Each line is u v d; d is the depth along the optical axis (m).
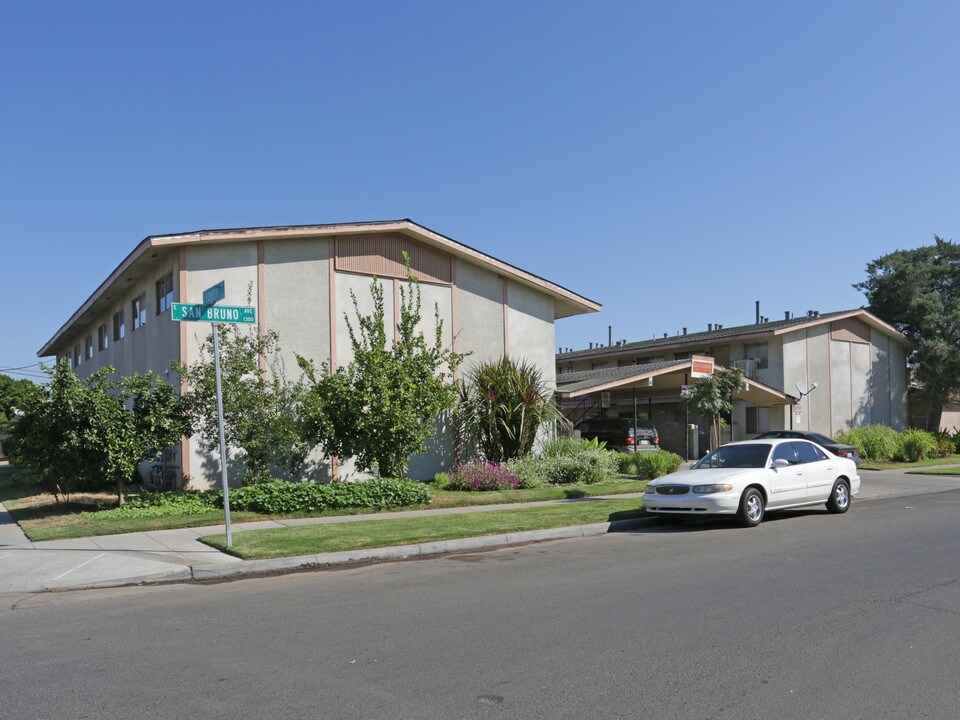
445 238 20.66
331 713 4.73
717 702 4.86
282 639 6.43
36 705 4.95
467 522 13.02
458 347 21.27
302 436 16.75
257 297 17.83
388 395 16.44
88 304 24.44
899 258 43.28
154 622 7.14
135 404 14.48
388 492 15.23
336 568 10.01
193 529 12.41
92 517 13.39
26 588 8.64
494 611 7.26
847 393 37.81
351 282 19.12
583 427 30.25
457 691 5.09
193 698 5.04
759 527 13.20
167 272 18.14
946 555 10.02
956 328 40.06
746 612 7.08
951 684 5.17
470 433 20.77
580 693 5.03
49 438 13.77
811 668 5.50
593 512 14.23
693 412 23.17
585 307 24.84
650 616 6.97
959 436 36.22
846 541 11.34
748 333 35.09
